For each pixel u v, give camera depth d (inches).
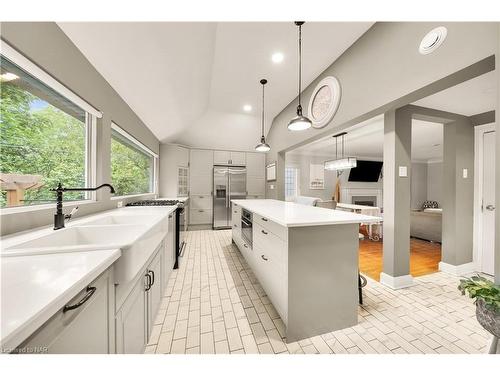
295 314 56.1
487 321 37.3
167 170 181.3
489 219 101.6
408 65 61.1
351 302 61.7
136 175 135.5
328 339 56.9
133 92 93.8
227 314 67.7
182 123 161.8
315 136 115.9
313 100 114.0
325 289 58.9
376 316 67.1
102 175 77.7
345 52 88.4
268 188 204.4
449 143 103.4
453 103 90.0
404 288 85.6
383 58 69.5
